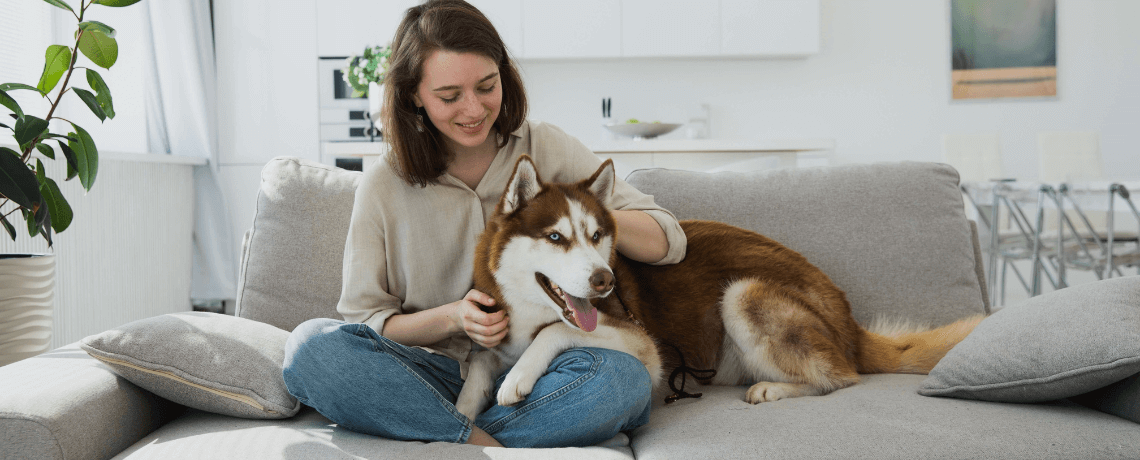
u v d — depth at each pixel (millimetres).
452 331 1252
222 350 1229
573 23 4844
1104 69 5180
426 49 1171
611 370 1093
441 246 1330
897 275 1608
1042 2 5137
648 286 1451
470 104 1187
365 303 1303
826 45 5219
